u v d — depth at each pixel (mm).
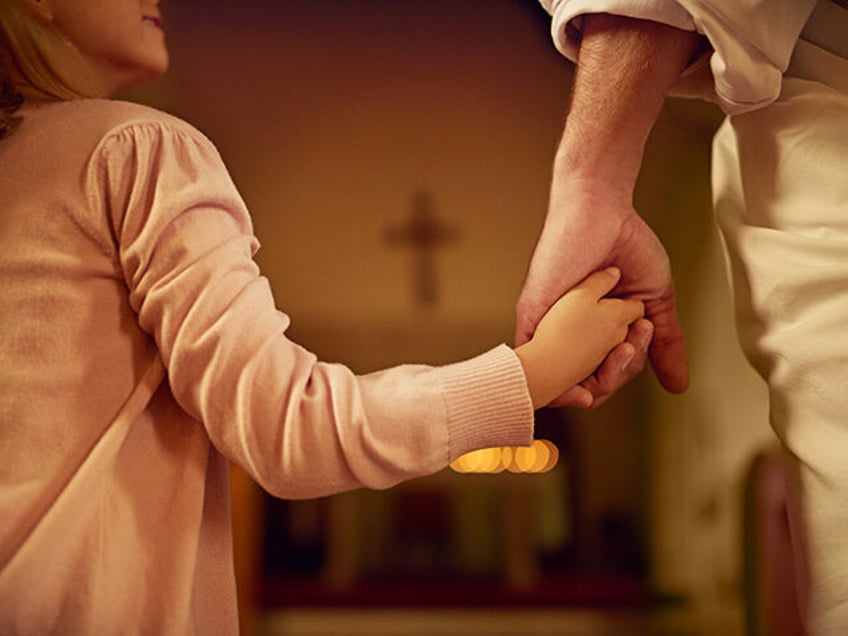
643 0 1201
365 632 8336
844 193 1186
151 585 1076
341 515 8766
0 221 1120
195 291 1067
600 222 1265
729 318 5699
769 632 4492
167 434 1126
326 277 8469
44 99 1228
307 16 7262
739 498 5438
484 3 7336
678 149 6477
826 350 1149
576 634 8211
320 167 7926
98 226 1108
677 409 7164
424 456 1082
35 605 1021
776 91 1227
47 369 1079
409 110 7727
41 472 1057
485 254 8438
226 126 7633
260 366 1059
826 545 1156
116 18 1250
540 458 8930
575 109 1285
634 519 9086
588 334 1231
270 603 8352
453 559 8828
